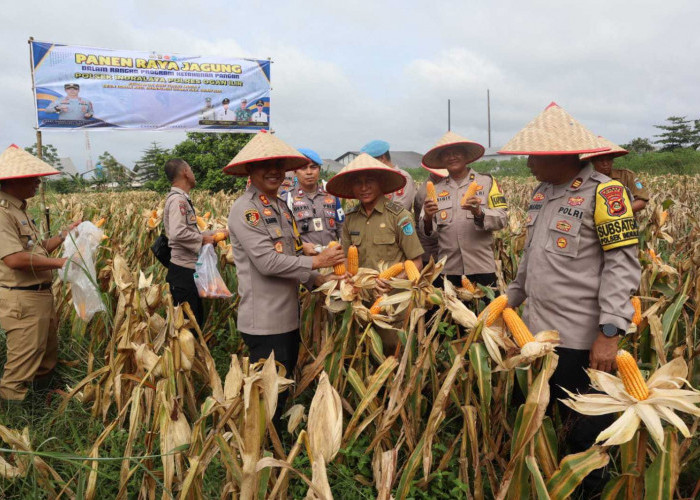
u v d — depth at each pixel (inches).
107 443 113.2
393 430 112.7
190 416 109.8
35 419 133.3
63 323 185.5
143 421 113.7
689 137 2800.2
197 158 687.7
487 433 92.1
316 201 189.3
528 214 105.2
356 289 113.3
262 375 69.9
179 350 98.7
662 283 146.2
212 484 101.5
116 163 660.7
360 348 117.3
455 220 164.2
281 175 116.1
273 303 116.1
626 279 87.4
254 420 69.4
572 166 95.4
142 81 261.3
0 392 138.2
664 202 215.3
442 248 168.4
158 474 92.9
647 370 115.3
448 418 123.6
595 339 94.1
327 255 112.3
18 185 138.9
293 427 95.0
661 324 113.0
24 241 140.6
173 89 269.0
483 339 89.4
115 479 100.0
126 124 260.1
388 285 113.0
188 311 103.3
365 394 102.7
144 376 106.2
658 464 72.5
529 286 101.7
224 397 80.4
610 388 71.3
